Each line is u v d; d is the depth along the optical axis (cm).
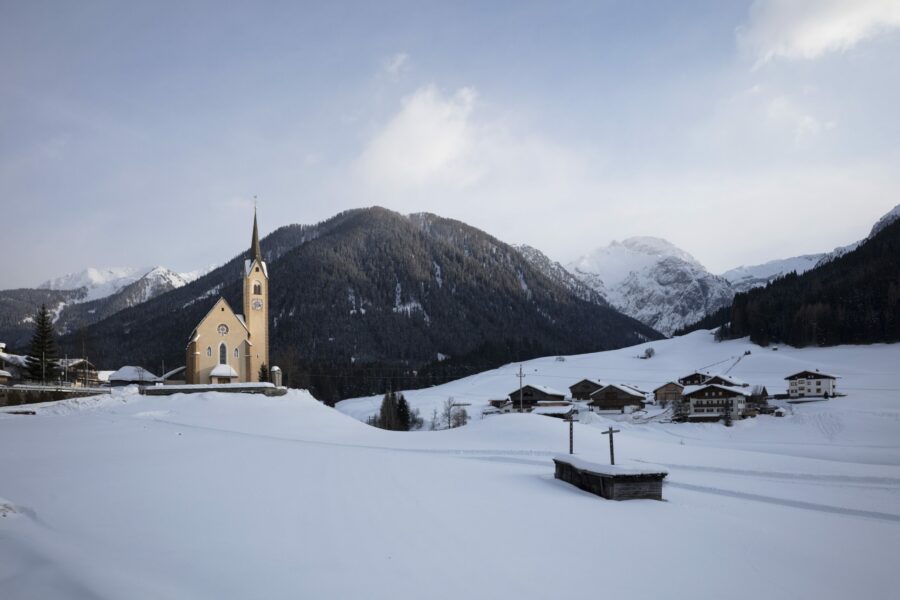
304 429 5772
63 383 9994
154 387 7181
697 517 2605
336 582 1498
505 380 18475
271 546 1759
